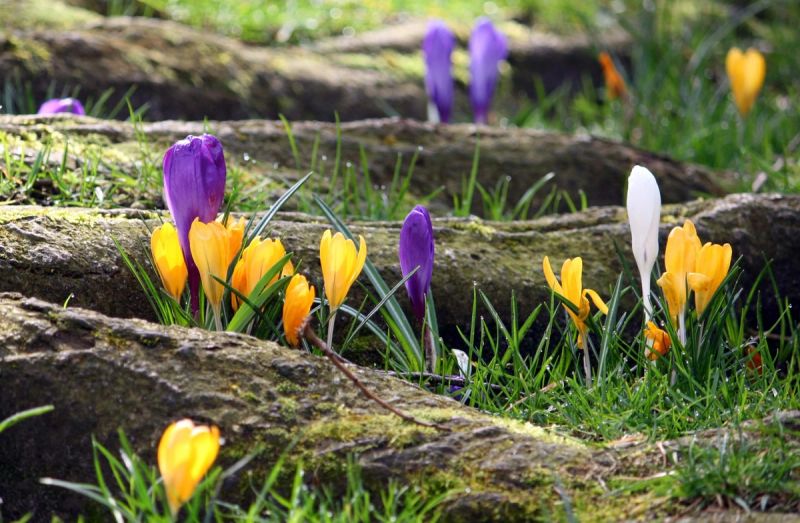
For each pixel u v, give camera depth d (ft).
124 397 9.55
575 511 8.87
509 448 9.49
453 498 9.01
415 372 11.80
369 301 13.30
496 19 36.01
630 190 11.72
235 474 9.27
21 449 9.53
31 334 9.80
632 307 14.48
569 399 11.39
